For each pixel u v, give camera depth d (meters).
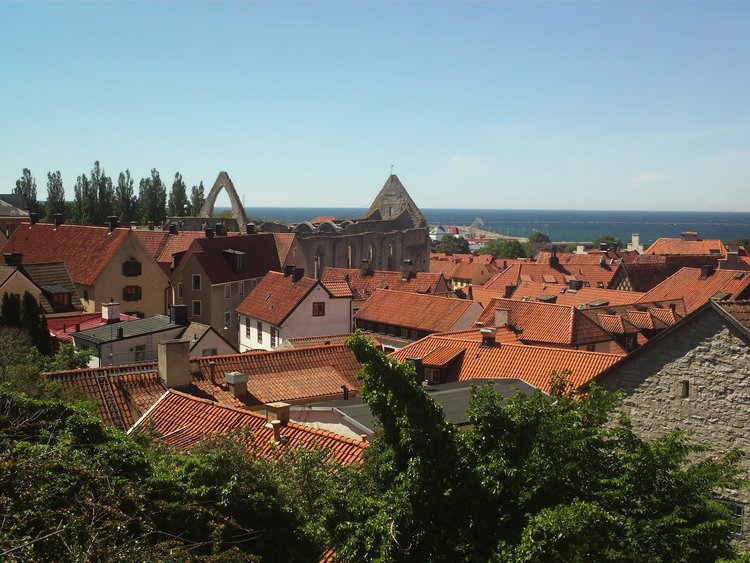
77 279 73.88
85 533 13.24
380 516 14.49
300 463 18.83
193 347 46.09
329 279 88.19
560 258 121.75
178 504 15.71
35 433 18.45
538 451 15.89
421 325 64.38
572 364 35.56
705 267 66.94
